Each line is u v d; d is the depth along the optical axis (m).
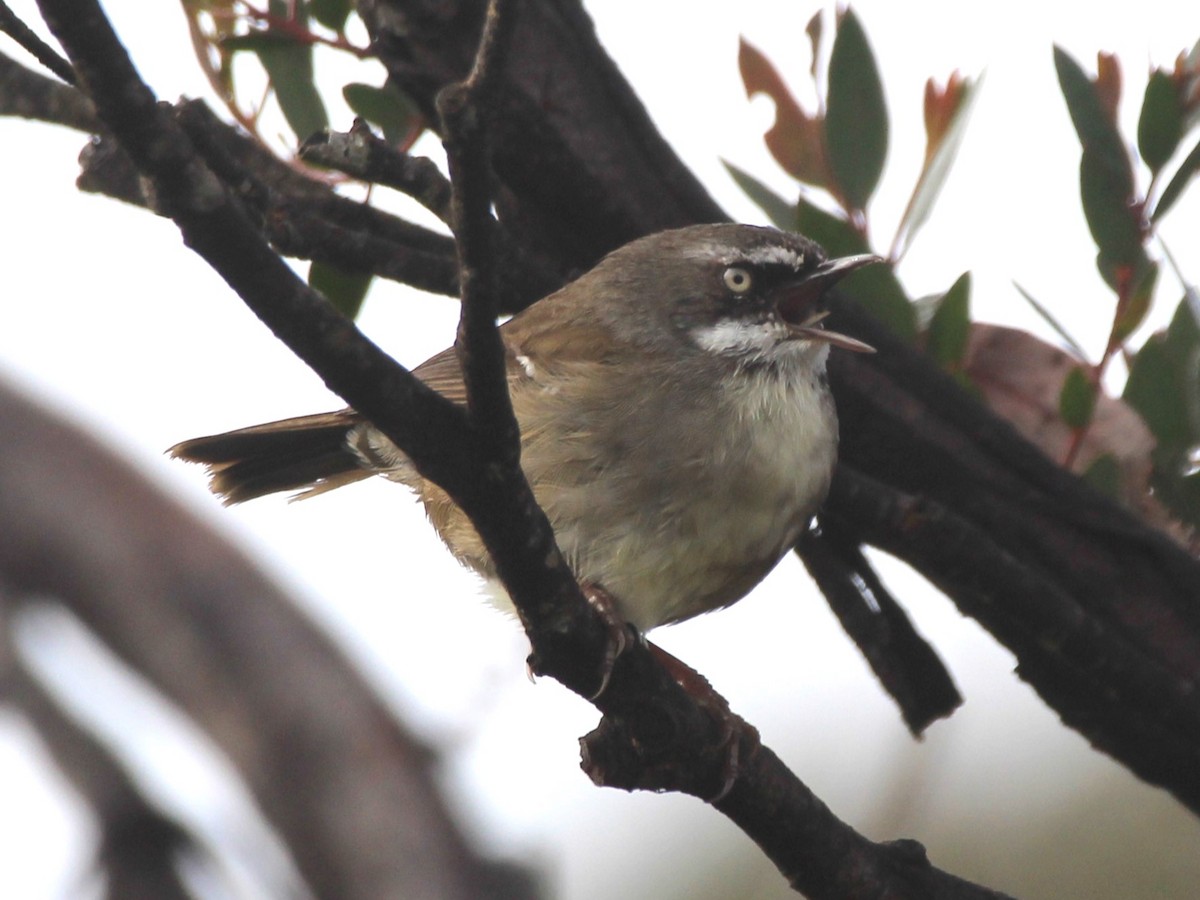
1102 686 8.76
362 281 9.89
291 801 10.95
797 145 10.07
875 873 8.00
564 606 6.86
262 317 5.84
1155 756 9.24
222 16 9.34
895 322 9.81
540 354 9.75
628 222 9.34
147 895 10.55
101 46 5.17
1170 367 9.38
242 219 5.62
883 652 9.90
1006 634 9.25
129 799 11.07
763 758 7.80
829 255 9.85
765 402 9.38
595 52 9.05
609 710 7.48
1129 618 8.94
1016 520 9.05
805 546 9.88
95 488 12.99
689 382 9.43
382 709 11.56
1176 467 9.48
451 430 6.21
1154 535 8.91
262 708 11.55
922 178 9.80
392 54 8.60
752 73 10.07
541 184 9.07
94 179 9.05
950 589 9.20
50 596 12.49
